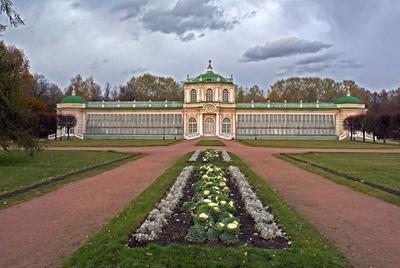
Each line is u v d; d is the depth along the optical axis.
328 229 12.48
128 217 12.55
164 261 8.79
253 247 9.58
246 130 117.19
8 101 30.08
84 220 13.48
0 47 31.52
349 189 20.27
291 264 8.70
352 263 9.47
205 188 15.62
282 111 116.81
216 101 116.69
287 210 13.72
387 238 11.52
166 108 117.44
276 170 28.84
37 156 39.28
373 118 87.81
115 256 9.12
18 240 11.16
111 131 117.31
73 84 146.62
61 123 102.56
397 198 17.39
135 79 161.88
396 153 48.22
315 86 166.88
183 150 53.00
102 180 23.22
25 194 18.00
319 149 57.47
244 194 15.56
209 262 8.72
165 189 18.08
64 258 9.74
